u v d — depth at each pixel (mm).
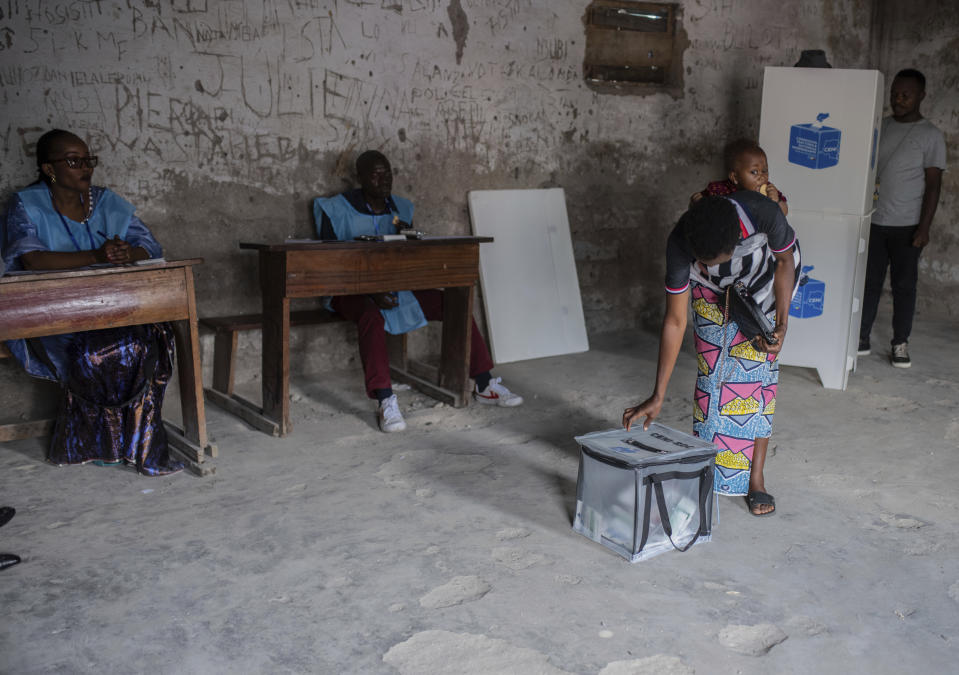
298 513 3152
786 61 6555
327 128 4832
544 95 5605
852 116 4508
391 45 4949
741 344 3070
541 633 2377
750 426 3174
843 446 3936
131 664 2209
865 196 4559
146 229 3914
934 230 6797
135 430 3502
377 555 2828
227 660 2232
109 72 4152
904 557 2863
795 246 3078
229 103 4508
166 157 4383
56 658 2227
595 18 5719
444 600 2549
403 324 4492
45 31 3965
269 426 4035
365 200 4648
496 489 3406
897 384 4965
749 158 3250
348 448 3867
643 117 6039
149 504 3221
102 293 3242
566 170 5816
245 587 2609
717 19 6160
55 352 3494
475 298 5555
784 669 2229
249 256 4746
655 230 6309
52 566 2721
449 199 5359
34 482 3416
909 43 6848
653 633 2389
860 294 4863
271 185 4719
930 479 3551
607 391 4816
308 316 4594
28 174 4039
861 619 2477
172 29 4277
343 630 2381
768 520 3143
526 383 4965
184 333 3578
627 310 6344
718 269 2930
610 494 2850
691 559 2834
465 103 5293
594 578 2693
